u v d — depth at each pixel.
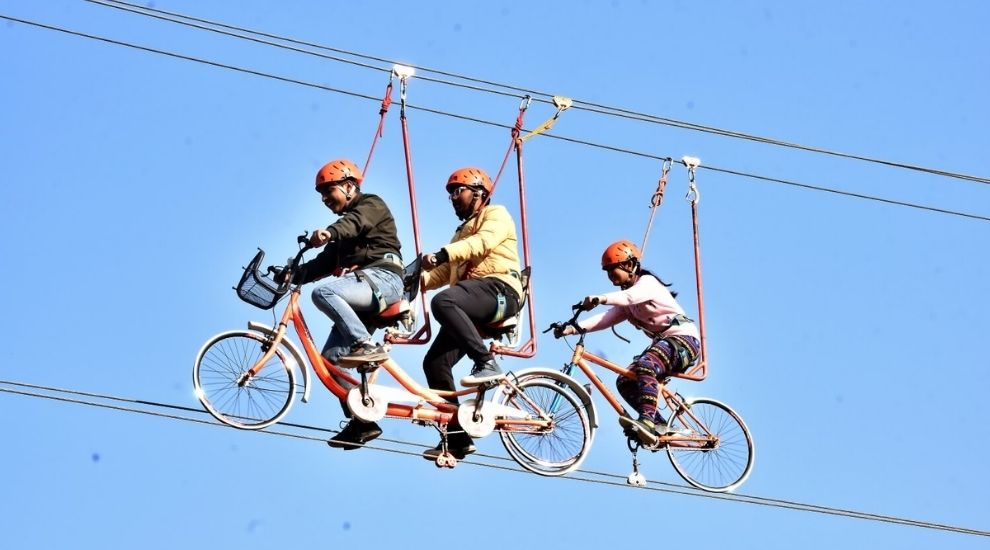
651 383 14.40
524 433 13.88
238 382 13.22
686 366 14.59
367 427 13.53
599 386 14.48
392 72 13.91
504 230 13.68
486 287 13.54
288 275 13.25
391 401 13.47
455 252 13.48
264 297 13.27
